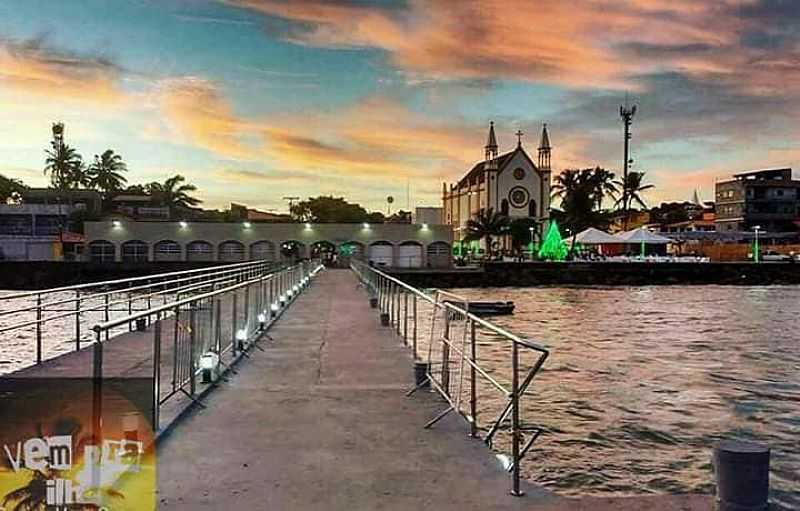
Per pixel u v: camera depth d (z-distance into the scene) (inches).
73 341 738.8
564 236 3754.9
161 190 4001.0
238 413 294.7
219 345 390.3
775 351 931.3
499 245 3885.3
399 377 381.1
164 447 243.4
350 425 277.3
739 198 4013.3
